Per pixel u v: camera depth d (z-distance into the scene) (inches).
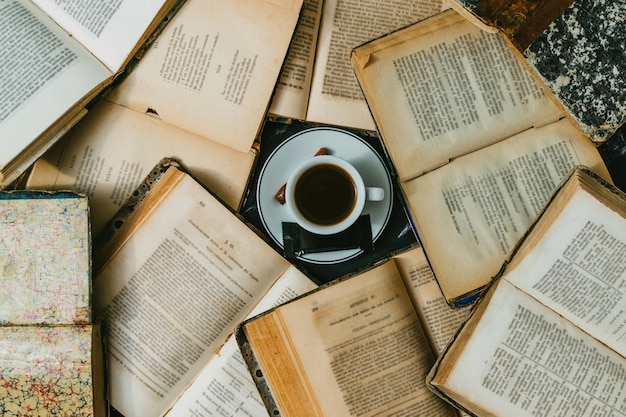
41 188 29.0
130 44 27.9
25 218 27.7
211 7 28.8
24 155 26.7
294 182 27.5
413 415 28.4
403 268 29.1
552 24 25.0
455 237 27.6
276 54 28.9
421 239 27.7
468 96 28.0
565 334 26.5
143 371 29.4
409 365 28.4
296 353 28.0
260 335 28.0
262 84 29.0
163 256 29.2
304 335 28.0
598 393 26.5
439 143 27.9
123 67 28.1
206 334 29.5
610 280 25.5
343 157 29.4
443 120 27.9
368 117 29.8
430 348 28.9
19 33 27.4
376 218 29.5
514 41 25.7
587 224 25.1
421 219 27.7
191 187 28.7
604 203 24.8
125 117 29.4
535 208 27.8
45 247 27.7
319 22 29.8
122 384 29.4
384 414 28.3
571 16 24.7
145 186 28.9
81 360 27.5
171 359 29.5
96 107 29.2
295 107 29.8
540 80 26.6
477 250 27.6
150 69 29.0
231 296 29.4
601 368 26.5
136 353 29.4
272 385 28.0
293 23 28.7
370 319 28.3
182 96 29.2
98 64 28.0
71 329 27.5
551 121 28.0
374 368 28.3
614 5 24.3
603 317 26.0
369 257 30.5
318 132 29.2
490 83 28.1
